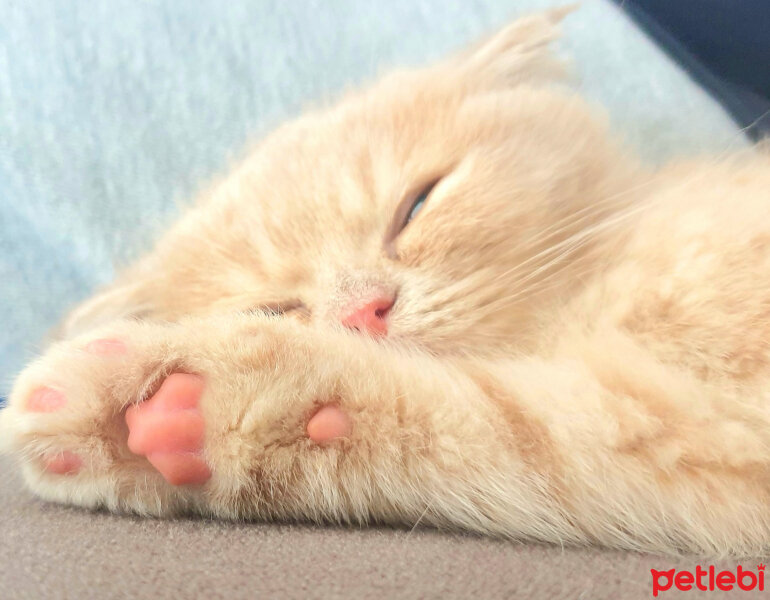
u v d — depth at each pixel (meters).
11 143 0.29
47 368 0.13
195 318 0.14
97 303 0.22
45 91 0.29
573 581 0.10
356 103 0.23
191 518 0.13
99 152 0.29
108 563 0.11
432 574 0.10
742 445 0.13
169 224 0.26
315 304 0.19
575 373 0.14
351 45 0.29
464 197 0.19
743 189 0.16
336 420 0.12
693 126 0.26
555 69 0.25
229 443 0.12
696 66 0.28
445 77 0.23
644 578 0.11
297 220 0.20
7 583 0.10
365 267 0.19
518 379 0.14
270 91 0.29
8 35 0.29
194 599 0.10
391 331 0.18
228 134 0.29
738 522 0.13
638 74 0.27
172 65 0.29
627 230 0.17
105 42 0.29
